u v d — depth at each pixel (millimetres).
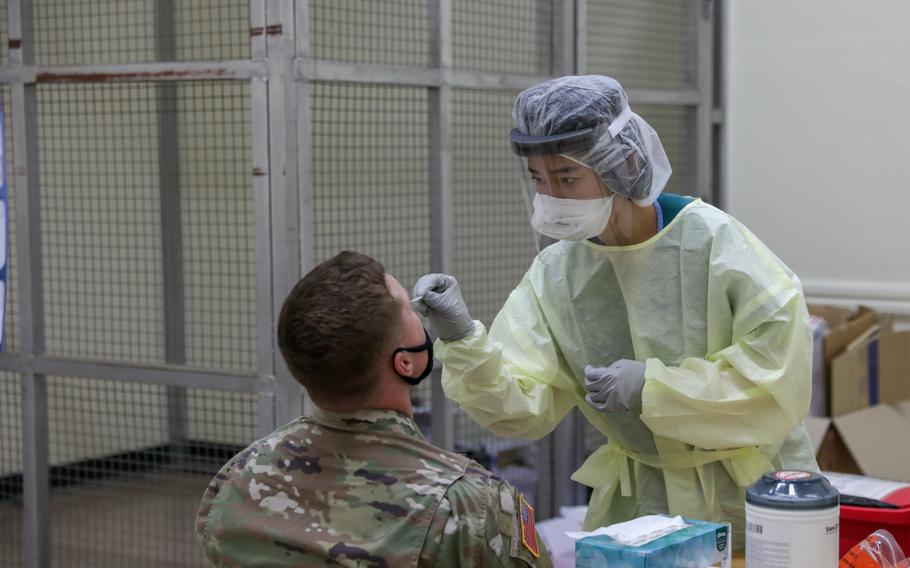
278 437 1408
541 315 2043
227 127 4777
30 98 3230
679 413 1806
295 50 2793
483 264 4277
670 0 4305
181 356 4527
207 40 4598
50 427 4285
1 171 2426
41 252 3303
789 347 1757
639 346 1933
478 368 1854
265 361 2854
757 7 4551
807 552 1383
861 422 3697
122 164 4613
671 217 1899
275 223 2809
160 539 3941
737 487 1956
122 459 4309
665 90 4086
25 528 3359
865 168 4344
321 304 1309
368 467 1321
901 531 1748
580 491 3867
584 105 1801
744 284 1788
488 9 4195
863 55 4316
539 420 2006
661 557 1450
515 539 1308
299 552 1318
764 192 4605
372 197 4305
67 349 4391
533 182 1900
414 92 4348
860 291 4363
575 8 3723
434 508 1278
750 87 4598
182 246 4488
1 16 3742
